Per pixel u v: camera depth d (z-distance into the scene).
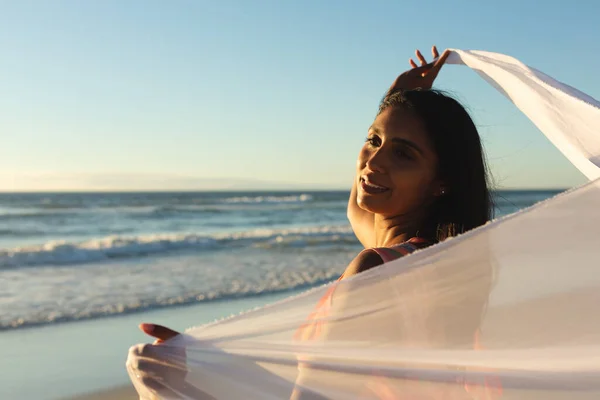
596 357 1.09
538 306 1.14
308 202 68.81
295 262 15.86
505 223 1.17
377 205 1.49
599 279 1.11
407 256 1.19
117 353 6.75
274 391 1.23
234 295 10.64
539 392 1.10
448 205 1.51
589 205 1.14
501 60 1.77
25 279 12.72
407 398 1.15
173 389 1.32
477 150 1.52
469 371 1.14
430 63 2.06
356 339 1.19
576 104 1.47
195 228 33.59
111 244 18.91
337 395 1.18
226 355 1.29
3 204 57.97
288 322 1.27
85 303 9.74
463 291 1.17
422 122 1.48
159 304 9.67
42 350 6.84
